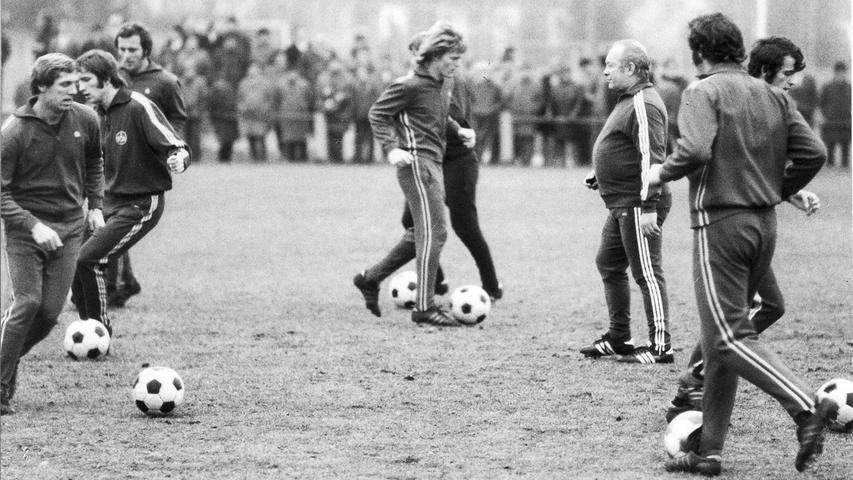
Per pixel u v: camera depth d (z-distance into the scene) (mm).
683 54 115375
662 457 19422
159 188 28172
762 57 20656
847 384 20969
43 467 18922
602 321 32062
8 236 22266
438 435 20781
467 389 24188
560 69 85875
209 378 25234
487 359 27109
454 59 30469
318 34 106562
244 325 31516
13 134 22047
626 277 26797
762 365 17625
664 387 24250
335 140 86000
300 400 23297
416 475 18422
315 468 18812
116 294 34094
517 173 81062
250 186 71000
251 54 88750
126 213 27953
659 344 26438
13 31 116312
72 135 22578
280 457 19422
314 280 39594
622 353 26750
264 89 86312
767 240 18078
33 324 22672
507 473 18547
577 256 45312
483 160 89938
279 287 38094
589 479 18219
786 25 103750
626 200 25672
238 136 86688
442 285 35562
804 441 16953
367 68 85938
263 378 25219
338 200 64312
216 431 21062
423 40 30672
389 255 32375
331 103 85312
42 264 22562
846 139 88875
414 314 31641
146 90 32281
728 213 17875
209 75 86375
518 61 96438
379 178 76250
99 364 26781
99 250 27828
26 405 23000
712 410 18297
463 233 34375
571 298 36000
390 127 30625
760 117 18062
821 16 103562
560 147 85812
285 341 29328
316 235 51188
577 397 23484
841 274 40781
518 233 52250
